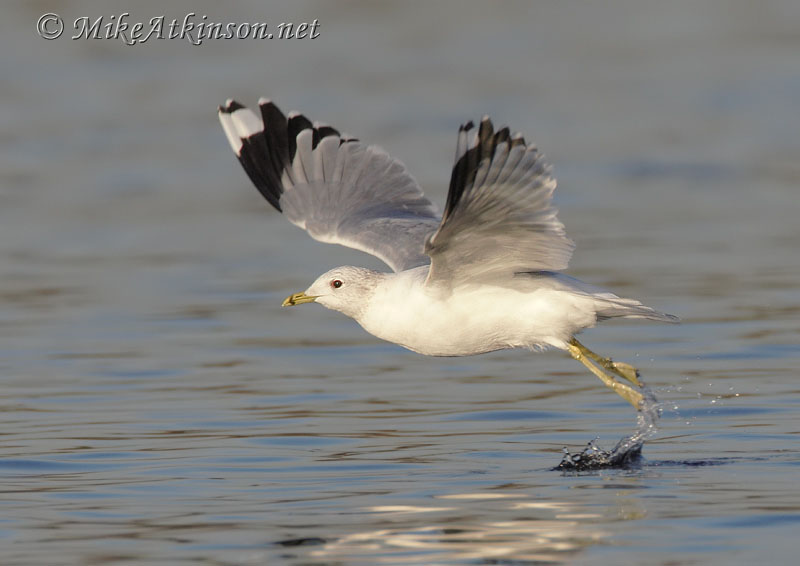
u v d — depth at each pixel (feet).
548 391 48.83
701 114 119.24
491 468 38.52
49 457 40.16
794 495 34.68
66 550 31.27
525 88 130.31
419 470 38.37
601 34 158.71
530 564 29.66
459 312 36.32
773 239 76.54
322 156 42.91
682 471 37.78
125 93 128.98
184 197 93.86
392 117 116.67
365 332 59.62
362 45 151.43
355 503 34.88
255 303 64.54
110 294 66.28
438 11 170.30
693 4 174.60
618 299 35.88
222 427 43.78
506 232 34.01
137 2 156.76
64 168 102.42
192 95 127.75
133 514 34.17
